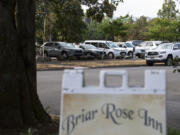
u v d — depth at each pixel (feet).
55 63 89.81
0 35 17.25
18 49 18.03
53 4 42.50
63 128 10.23
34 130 17.28
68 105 10.23
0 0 17.39
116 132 10.07
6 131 16.79
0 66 17.11
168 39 141.08
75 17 105.60
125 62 98.84
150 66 90.02
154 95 9.98
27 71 18.57
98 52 114.62
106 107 10.13
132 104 10.05
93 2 37.27
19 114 17.52
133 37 237.04
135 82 49.57
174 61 26.13
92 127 10.15
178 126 24.21
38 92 40.81
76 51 108.68
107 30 114.42
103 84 10.18
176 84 50.26
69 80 10.25
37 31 112.98
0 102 17.03
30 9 18.85
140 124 10.00
